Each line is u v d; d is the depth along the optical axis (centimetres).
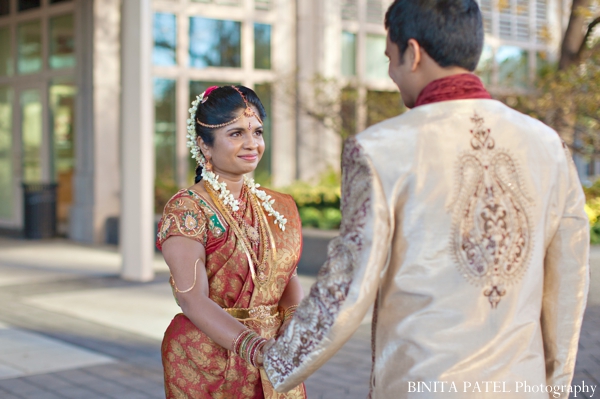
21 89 1266
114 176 1138
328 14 1269
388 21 169
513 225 161
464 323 155
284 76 1213
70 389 425
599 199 832
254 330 217
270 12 1240
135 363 482
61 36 1193
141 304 679
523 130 166
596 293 552
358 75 1303
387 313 162
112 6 1122
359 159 158
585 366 441
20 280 809
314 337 158
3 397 408
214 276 217
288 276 229
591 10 983
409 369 156
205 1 1194
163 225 214
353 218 157
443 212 156
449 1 161
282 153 1246
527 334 161
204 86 1208
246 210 224
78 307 664
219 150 221
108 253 1025
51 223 1185
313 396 407
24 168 1277
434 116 161
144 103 799
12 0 1269
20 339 544
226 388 216
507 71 1384
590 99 823
